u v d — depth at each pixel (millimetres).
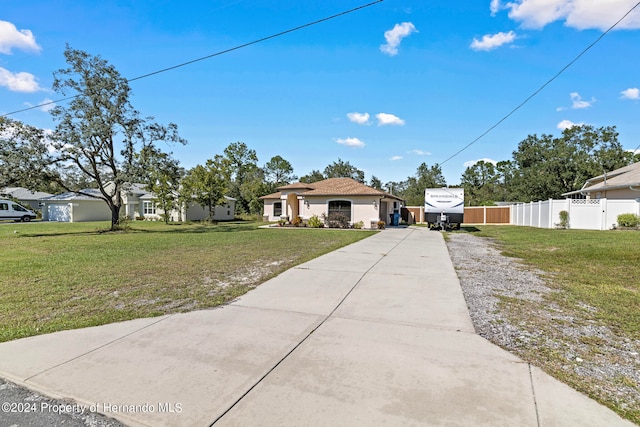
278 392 2646
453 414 2363
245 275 7004
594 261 8617
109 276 6930
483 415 2355
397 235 16609
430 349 3455
